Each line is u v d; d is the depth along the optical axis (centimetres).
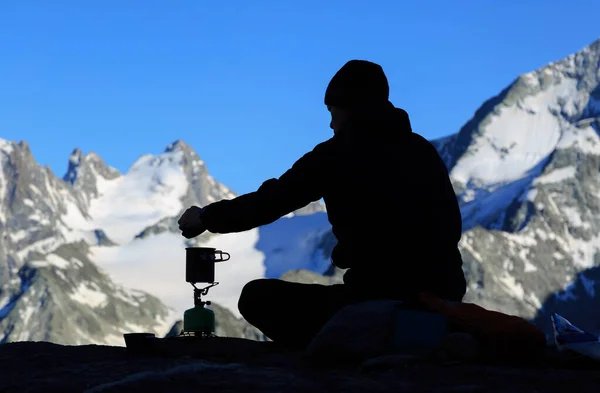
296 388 414
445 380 429
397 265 482
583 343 468
